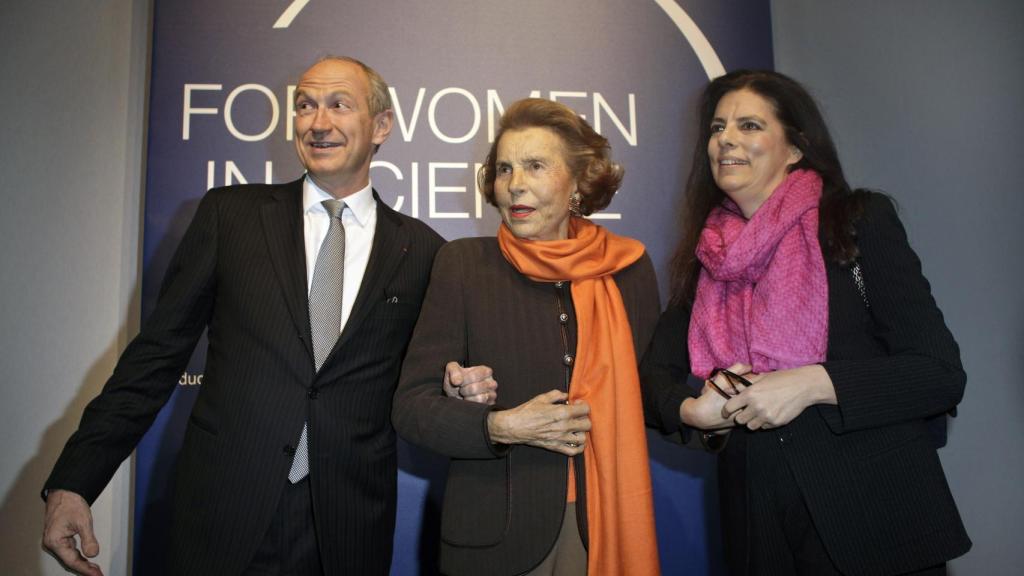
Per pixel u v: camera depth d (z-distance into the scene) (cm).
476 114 287
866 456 146
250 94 278
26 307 267
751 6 304
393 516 189
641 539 157
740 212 183
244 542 164
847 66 297
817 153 172
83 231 274
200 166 272
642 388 178
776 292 157
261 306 178
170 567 169
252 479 167
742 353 165
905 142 274
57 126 278
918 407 143
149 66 292
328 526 170
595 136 178
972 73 256
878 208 154
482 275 170
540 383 160
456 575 149
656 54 297
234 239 185
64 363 266
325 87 193
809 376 143
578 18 296
